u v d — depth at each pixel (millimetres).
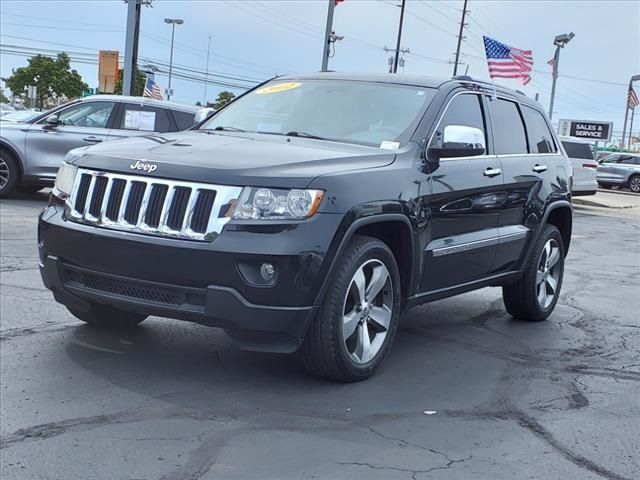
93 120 13258
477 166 5617
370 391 4566
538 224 6547
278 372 4805
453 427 4082
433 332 6219
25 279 7070
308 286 4082
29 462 3441
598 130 50281
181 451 3605
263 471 3436
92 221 4355
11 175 13008
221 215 4035
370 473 3461
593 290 8812
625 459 3791
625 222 20406
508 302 6766
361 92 5594
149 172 4219
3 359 4793
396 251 4930
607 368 5410
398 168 4770
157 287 4141
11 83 58719
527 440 3963
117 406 4125
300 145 4836
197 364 4879
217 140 4938
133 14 21875
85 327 5562
